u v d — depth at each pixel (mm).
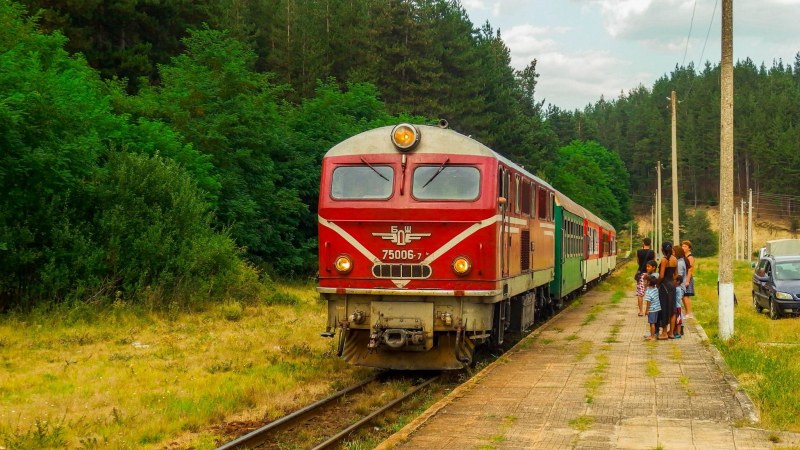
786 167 138125
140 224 21531
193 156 26000
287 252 32344
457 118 57875
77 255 20078
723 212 16688
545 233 19672
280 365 14117
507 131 61625
